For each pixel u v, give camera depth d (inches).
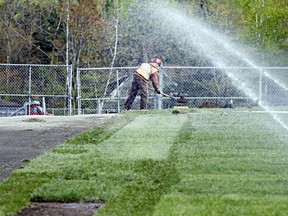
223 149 751.7
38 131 999.0
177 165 643.5
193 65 2760.8
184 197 497.4
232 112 1273.4
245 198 490.6
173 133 907.4
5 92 2123.5
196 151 737.6
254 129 953.5
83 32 2842.0
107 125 1025.5
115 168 633.6
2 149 804.6
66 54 2834.6
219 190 522.3
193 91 2006.6
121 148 773.9
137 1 2869.1
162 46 2792.8
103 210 472.4
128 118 1147.9
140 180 572.7
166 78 1961.1
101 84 2000.5
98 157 706.2
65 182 573.9
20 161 709.9
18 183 571.8
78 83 1622.8
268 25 2866.6
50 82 2080.5
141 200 496.4
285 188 527.8
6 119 1222.9
